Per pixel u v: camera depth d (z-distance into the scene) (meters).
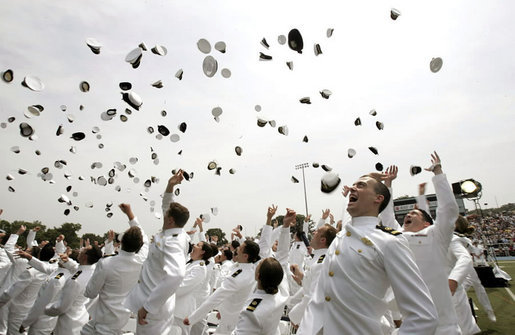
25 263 6.64
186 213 3.53
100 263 3.59
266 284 2.92
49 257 5.82
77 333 3.99
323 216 6.21
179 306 4.30
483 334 5.73
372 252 1.86
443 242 2.86
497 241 31.27
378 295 1.82
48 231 47.19
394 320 3.79
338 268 1.91
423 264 2.90
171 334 3.85
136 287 3.30
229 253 8.27
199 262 4.64
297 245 7.76
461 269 3.37
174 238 3.28
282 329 5.18
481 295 6.29
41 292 4.35
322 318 1.94
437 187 2.96
